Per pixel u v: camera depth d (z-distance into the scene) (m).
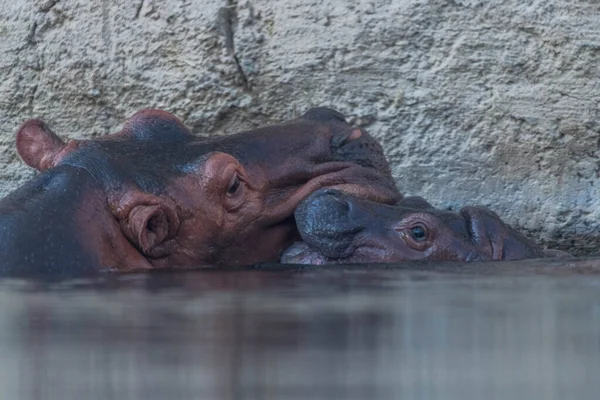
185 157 23.27
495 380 9.42
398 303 14.68
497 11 30.27
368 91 31.09
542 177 30.92
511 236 24.56
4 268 19.83
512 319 12.94
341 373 9.71
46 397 9.06
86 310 14.27
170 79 32.06
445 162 31.06
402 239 23.52
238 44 31.45
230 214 23.20
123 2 32.34
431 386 9.23
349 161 25.03
